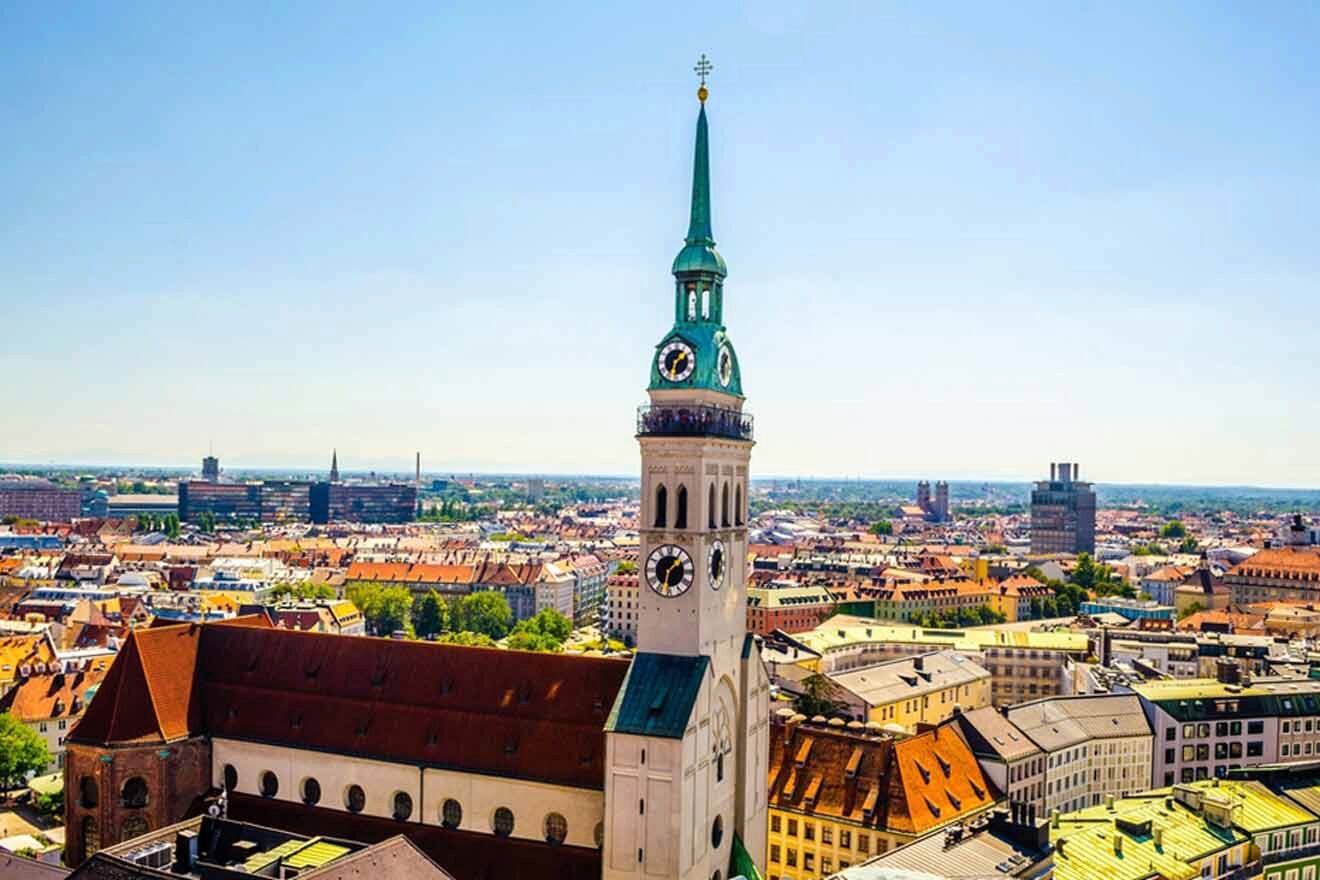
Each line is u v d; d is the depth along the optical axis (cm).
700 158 10088
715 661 9825
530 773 9881
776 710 16938
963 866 8606
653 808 9150
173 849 8075
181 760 10875
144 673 11006
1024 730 16225
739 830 10350
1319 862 11450
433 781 10181
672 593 9600
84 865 7394
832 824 13188
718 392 9725
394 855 7288
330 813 10525
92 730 10850
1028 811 9469
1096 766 17162
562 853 9694
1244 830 11112
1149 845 10406
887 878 7494
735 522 10300
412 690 10712
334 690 10962
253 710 11075
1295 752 18300
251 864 7869
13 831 15062
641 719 9269
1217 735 17988
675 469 9600
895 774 13238
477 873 9781
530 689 10362
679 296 10019
